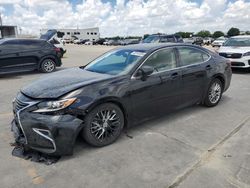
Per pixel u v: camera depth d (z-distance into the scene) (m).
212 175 3.20
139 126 4.79
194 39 40.88
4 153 3.75
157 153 3.78
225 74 6.03
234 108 5.91
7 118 5.25
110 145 4.04
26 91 3.86
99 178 3.17
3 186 3.02
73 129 3.49
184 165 3.44
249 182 3.05
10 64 10.52
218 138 4.28
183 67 5.05
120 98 4.01
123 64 4.53
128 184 3.05
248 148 3.89
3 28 38.72
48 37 18.41
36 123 3.44
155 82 4.48
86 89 3.73
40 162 3.52
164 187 2.98
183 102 5.16
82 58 19.16
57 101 3.48
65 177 3.19
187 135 4.41
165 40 17.88
